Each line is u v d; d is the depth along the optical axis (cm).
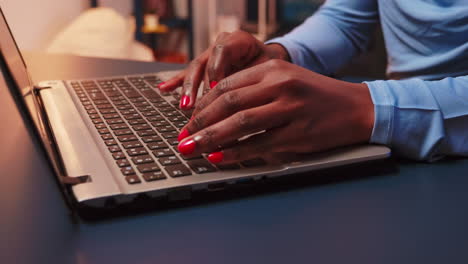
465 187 46
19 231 38
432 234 37
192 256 34
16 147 56
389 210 41
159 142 51
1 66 39
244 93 46
